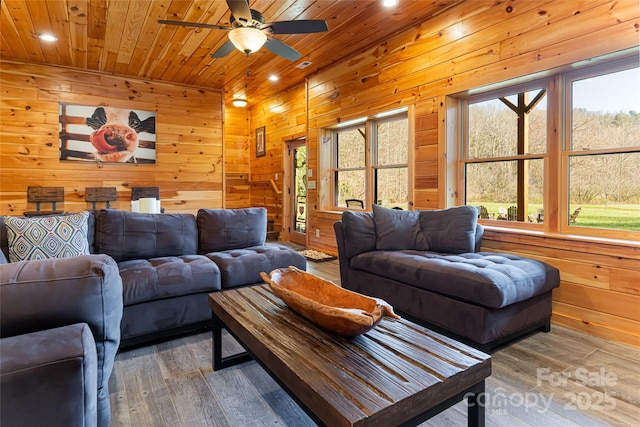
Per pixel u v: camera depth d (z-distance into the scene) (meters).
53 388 0.86
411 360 1.21
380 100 4.07
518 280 2.13
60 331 0.98
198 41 3.96
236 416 1.57
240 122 7.56
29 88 4.56
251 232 3.29
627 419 1.53
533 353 2.14
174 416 1.57
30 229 2.29
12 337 0.94
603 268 2.38
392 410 0.96
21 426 0.84
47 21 3.46
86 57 4.43
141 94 5.27
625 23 2.25
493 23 2.95
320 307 1.41
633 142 2.38
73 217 2.52
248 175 7.68
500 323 2.10
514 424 1.51
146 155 5.30
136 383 1.84
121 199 5.14
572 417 1.55
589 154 2.57
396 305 2.63
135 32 3.72
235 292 2.02
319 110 5.12
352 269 3.09
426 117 3.54
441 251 2.89
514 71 2.81
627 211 2.40
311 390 1.04
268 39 3.03
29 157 4.57
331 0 3.14
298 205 6.37
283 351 1.28
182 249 2.96
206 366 2.02
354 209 4.85
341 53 4.40
